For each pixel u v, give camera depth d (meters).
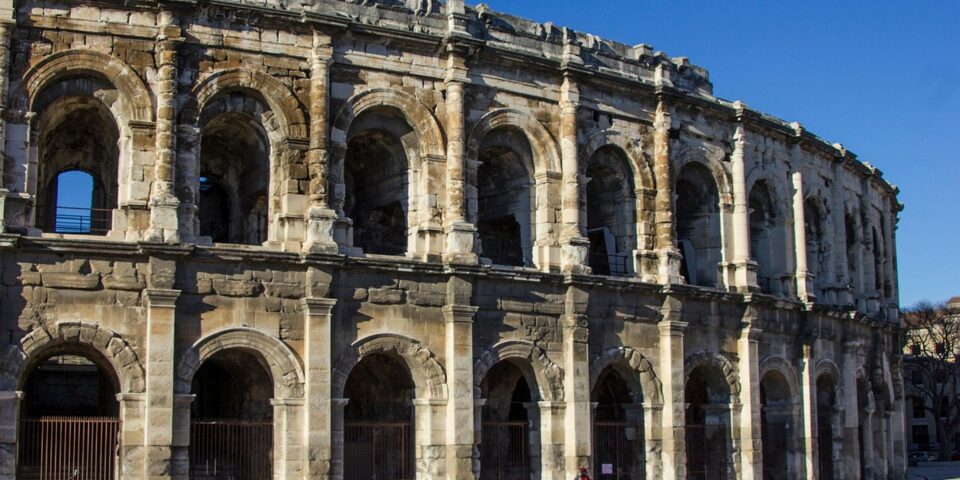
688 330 57.53
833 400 67.56
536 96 53.72
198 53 45.94
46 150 50.16
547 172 53.50
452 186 50.03
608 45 58.94
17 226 42.41
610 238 57.59
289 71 47.56
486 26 53.50
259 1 47.47
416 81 50.50
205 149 53.09
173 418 42.97
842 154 71.56
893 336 81.31
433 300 48.84
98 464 44.81
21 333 41.62
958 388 142.75
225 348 44.44
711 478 59.22
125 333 43.00
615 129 56.59
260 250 44.97
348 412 53.84
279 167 47.12
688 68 61.62
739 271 60.84
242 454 49.06
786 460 63.12
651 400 55.19
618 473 54.72
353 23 48.50
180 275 43.91
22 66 43.44
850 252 75.44
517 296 51.22
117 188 48.25
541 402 51.75
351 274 47.12
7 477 40.69
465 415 48.59
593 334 53.47
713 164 61.09
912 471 97.19
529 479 53.47
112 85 44.88
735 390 59.44
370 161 53.91
